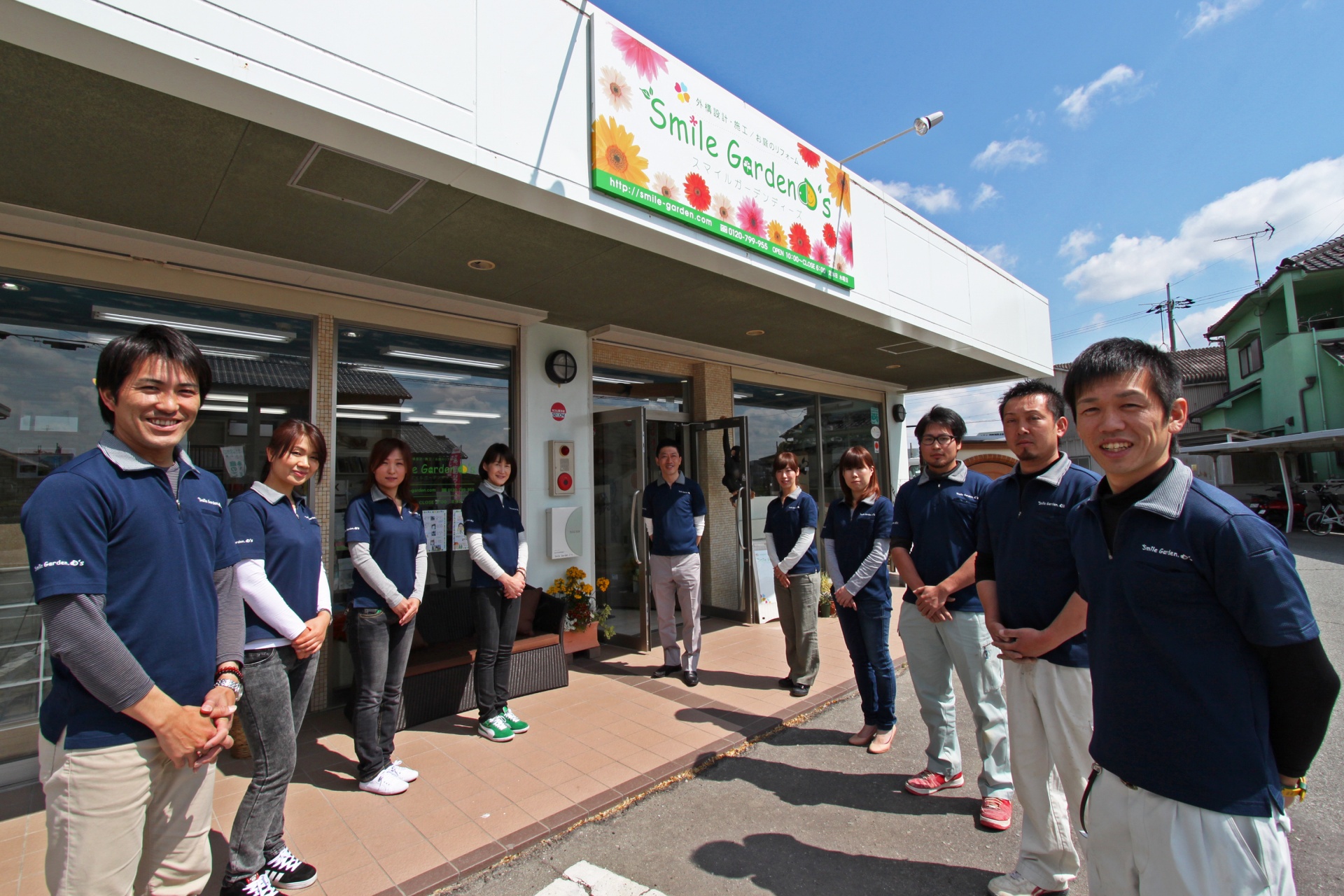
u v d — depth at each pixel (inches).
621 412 228.2
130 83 87.5
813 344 265.0
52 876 59.5
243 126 99.0
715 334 245.0
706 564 279.0
